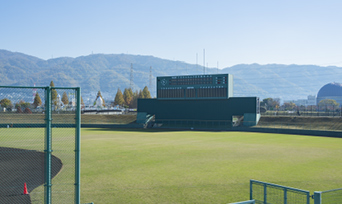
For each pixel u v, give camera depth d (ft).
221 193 63.62
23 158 104.27
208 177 78.43
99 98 572.51
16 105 56.34
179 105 285.64
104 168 90.53
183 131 248.73
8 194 61.98
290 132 227.81
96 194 63.05
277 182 72.74
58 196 61.16
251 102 263.90
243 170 87.35
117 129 268.82
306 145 149.59
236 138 187.42
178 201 58.54
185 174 82.17
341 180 74.69
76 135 37.81
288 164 96.89
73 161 100.78
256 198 57.67
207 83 270.26
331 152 124.36
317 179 75.72
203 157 111.34
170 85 283.18
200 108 278.05
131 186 69.56
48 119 37.27
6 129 217.15
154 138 185.88
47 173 37.37
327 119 256.32
